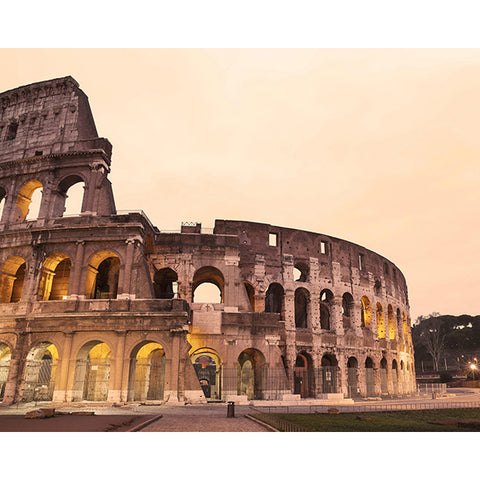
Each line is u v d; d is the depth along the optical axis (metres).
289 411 38.94
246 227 65.38
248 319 54.44
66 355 46.19
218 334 53.22
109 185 54.00
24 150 56.66
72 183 56.84
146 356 51.62
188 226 62.22
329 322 69.25
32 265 50.72
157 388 55.19
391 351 77.94
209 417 32.31
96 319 47.06
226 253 57.19
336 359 65.50
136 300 47.53
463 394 76.31
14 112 59.59
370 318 74.25
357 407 44.31
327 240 70.88
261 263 64.31
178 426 25.70
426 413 36.84
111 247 49.97
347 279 71.56
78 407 41.75
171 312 46.25
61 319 47.53
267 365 53.16
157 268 56.06
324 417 32.56
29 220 52.91
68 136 55.72
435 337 154.38
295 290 66.19
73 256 50.12
